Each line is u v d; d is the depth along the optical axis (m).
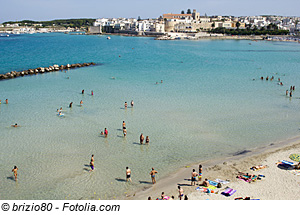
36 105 51.66
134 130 39.78
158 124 42.19
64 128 40.38
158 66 102.00
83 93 60.81
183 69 95.06
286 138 36.97
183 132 39.12
